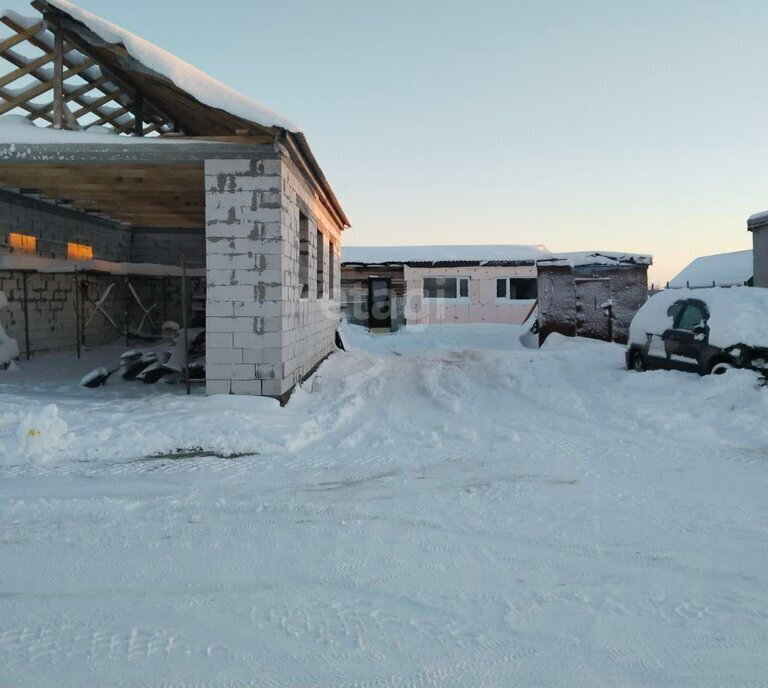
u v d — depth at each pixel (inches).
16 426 273.1
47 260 481.4
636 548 155.6
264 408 314.7
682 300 405.4
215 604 128.0
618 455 245.9
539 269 742.5
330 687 100.7
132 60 308.2
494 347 783.7
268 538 162.6
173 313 695.1
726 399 314.5
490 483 210.4
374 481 213.3
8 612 124.4
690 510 182.4
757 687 100.6
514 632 116.8
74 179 390.6
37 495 196.5
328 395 380.8
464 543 159.2
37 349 519.5
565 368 500.7
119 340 679.1
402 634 116.3
